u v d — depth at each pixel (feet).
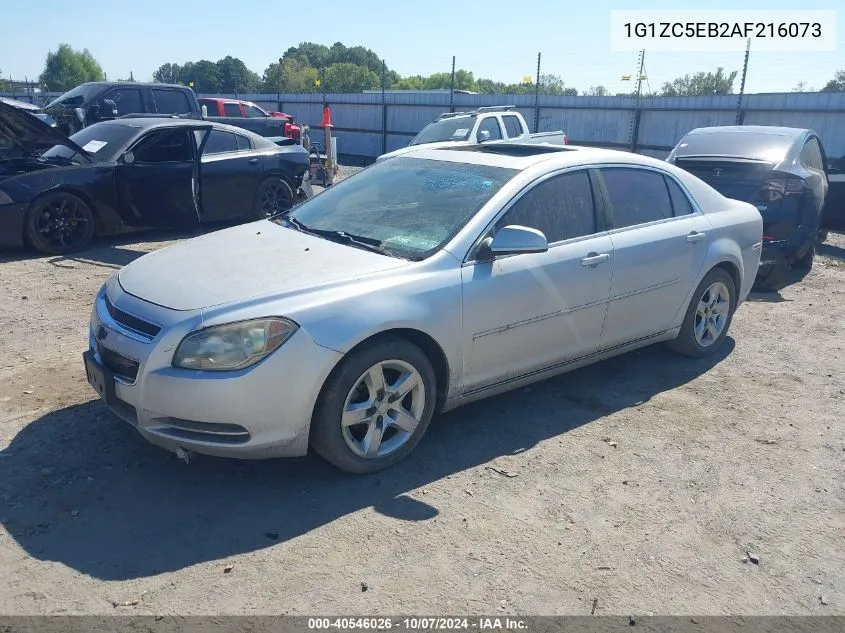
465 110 77.46
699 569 9.91
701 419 14.66
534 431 13.83
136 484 11.40
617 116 66.13
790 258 25.08
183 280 11.79
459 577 9.48
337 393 11.10
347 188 15.67
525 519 10.87
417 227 13.26
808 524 11.11
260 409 10.57
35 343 17.33
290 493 11.34
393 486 11.66
